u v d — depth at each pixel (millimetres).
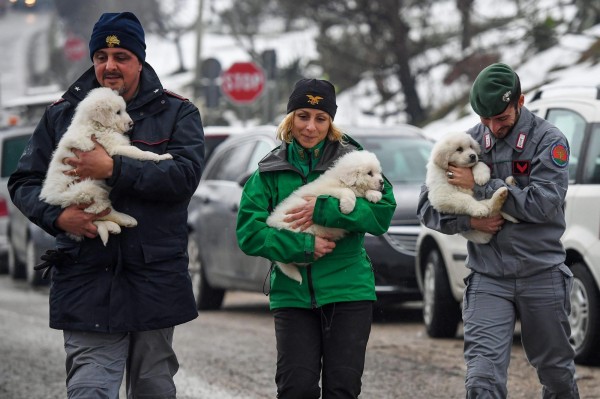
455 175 9133
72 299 8141
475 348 9000
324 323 8391
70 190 7934
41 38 106750
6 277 29828
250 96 32438
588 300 13641
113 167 7930
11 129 29172
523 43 39469
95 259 8102
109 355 8172
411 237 17547
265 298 23875
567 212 14016
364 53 42250
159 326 8141
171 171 8070
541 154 8945
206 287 20984
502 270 8992
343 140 8953
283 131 8703
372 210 8422
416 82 40938
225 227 19688
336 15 41875
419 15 42250
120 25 8312
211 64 36156
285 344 8383
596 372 13531
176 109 8414
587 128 14188
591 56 34125
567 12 40375
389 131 19766
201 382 13430
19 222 27688
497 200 8820
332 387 8281
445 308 16266
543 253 8984
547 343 9023
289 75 50062
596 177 13844
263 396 12570
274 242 8266
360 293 8398
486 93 8875
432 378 13359
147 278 8148
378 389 12758
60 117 8461
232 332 17734
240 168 19938
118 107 8094
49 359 15352
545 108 15133
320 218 8266
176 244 8266
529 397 12102
